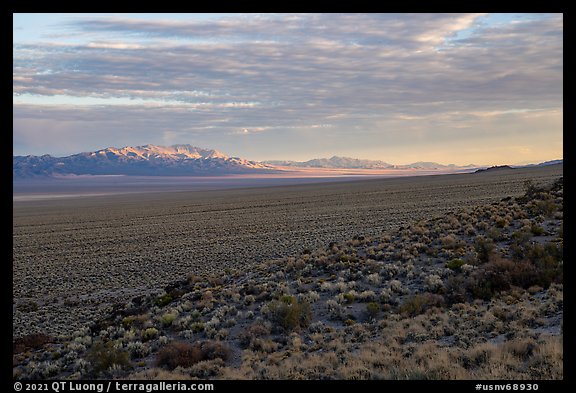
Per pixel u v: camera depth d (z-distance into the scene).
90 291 39.28
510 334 15.45
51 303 36.03
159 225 90.00
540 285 20.94
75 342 23.44
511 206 36.81
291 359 16.94
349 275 27.47
